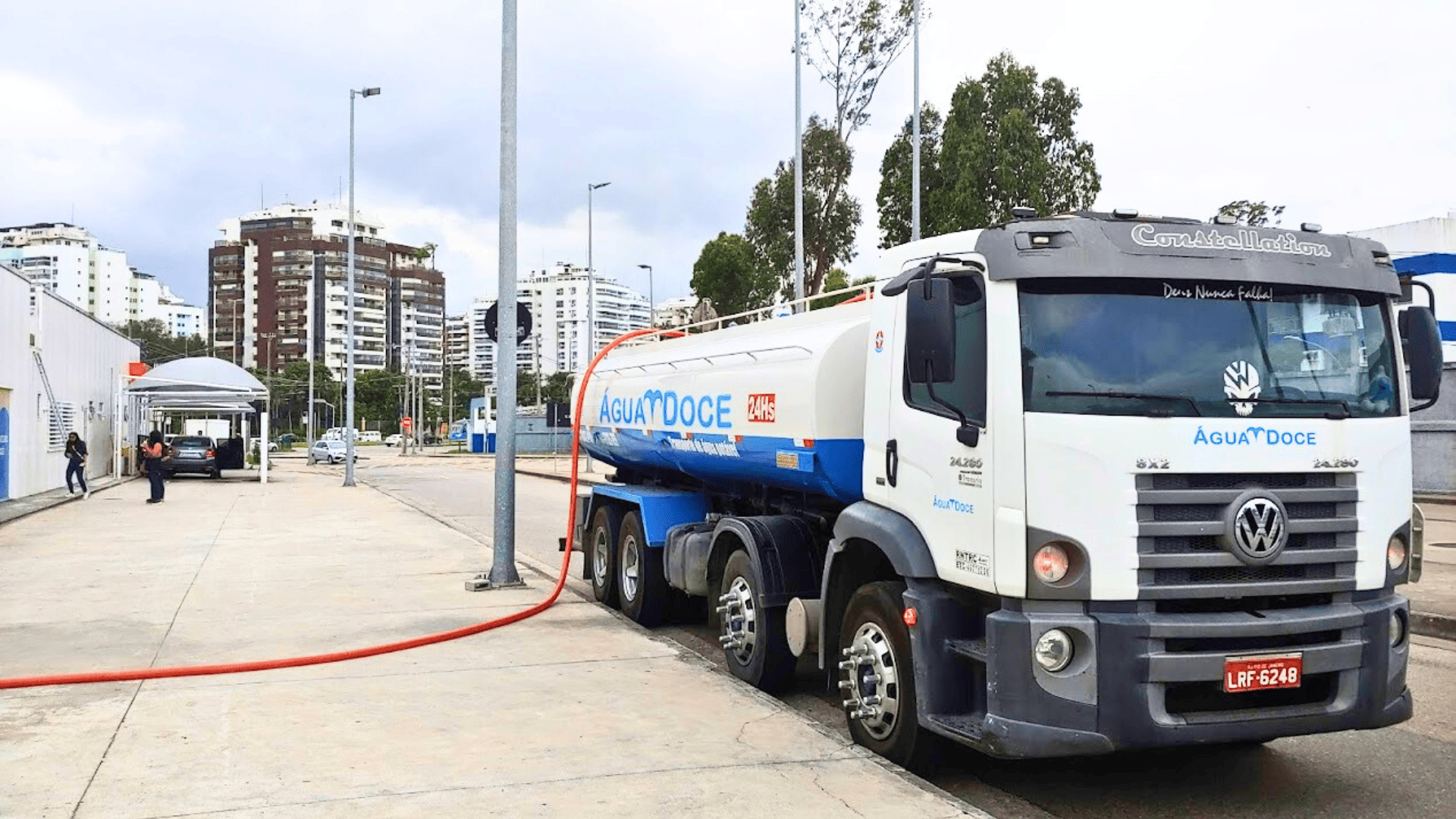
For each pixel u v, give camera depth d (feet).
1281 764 21.03
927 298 17.17
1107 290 17.30
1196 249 17.46
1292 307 17.90
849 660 21.09
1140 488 16.35
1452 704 25.04
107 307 489.26
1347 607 17.21
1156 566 16.21
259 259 509.76
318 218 528.63
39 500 86.33
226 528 64.69
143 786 17.94
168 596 38.34
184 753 19.84
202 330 614.75
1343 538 17.20
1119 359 16.99
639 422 33.78
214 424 189.88
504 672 26.55
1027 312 17.13
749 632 25.84
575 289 465.88
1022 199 115.85
